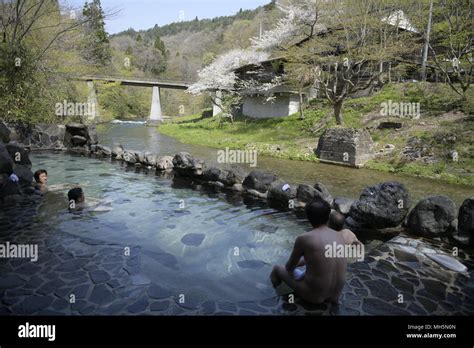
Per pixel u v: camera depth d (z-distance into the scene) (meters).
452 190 8.80
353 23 14.66
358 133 12.52
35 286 3.32
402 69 18.48
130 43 67.25
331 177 10.19
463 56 15.24
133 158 10.41
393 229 5.29
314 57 16.14
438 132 13.01
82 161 10.83
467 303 3.22
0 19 12.62
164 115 51.94
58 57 15.05
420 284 3.57
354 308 3.09
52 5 14.34
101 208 5.99
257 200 6.96
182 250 4.38
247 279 3.64
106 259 3.98
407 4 14.84
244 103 28.56
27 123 12.82
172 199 6.86
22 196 6.33
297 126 20.27
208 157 13.76
